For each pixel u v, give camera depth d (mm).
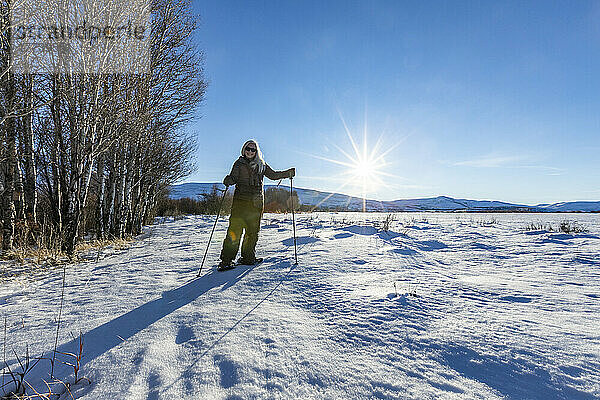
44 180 7074
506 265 4723
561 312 2500
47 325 2330
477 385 1486
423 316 2391
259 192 4477
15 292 3336
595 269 4312
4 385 1551
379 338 2004
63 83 5766
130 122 7258
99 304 2812
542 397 1394
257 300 2836
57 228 6238
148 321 2365
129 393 1473
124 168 9195
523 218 19453
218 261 5008
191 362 1740
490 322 2268
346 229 9625
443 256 5598
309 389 1471
